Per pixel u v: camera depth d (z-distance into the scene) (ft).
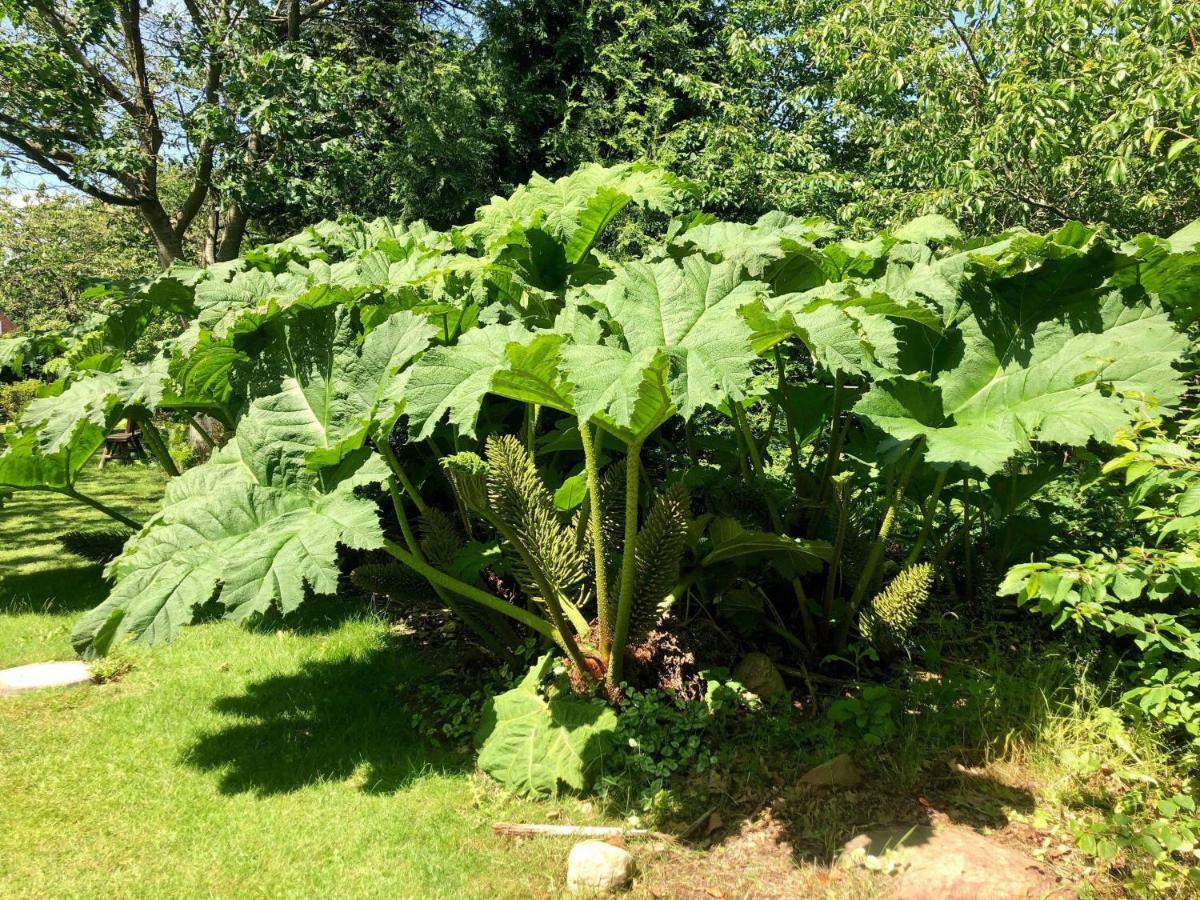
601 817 10.70
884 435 13.76
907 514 18.37
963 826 10.05
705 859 9.87
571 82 50.06
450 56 46.93
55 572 21.36
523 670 13.93
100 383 15.98
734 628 14.08
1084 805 10.27
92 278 23.52
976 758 11.37
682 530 11.94
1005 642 14.15
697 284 10.88
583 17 48.06
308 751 12.25
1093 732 11.05
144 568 11.08
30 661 15.56
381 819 10.59
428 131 43.75
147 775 11.59
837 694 12.95
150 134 37.47
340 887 9.33
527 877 9.59
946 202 24.77
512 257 16.30
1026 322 12.76
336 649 15.71
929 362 13.20
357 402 12.53
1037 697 11.76
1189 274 12.60
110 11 34.22
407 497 19.01
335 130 42.50
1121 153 20.61
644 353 10.02
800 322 10.33
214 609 17.94
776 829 10.27
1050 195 25.73
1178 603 13.38
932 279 13.29
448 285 15.30
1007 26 24.95
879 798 10.67
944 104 26.37
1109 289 12.45
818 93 33.83
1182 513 8.90
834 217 33.40
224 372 14.46
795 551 12.94
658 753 11.66
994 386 12.66
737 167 35.06
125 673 14.97
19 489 17.15
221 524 11.53
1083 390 11.66
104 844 10.05
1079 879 9.06
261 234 55.67
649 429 10.55
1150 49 19.99
